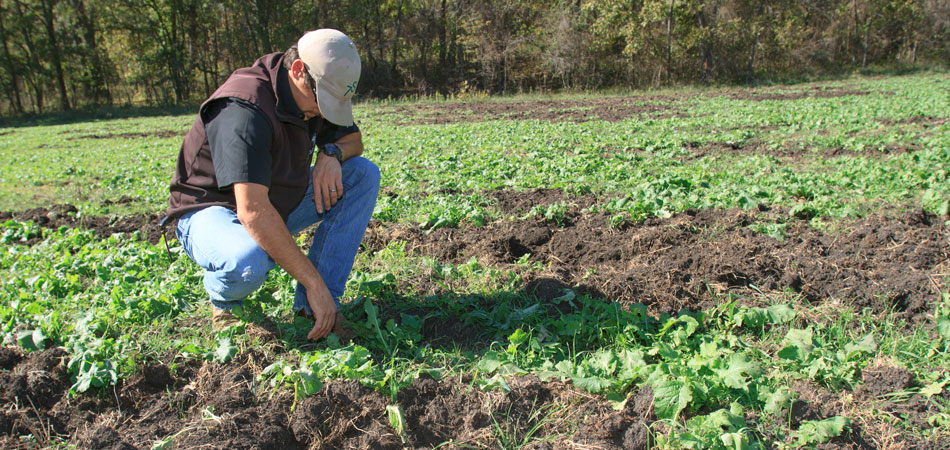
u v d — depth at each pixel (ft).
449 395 8.48
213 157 8.46
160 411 8.39
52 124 99.86
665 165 25.89
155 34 129.70
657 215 16.71
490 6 122.62
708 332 10.11
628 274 12.37
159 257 14.62
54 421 8.29
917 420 7.62
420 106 82.64
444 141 38.34
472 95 99.55
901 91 71.97
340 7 128.06
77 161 38.37
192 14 131.75
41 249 16.46
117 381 8.81
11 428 8.13
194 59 137.59
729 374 8.17
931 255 12.70
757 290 11.66
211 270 9.20
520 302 11.44
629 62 115.65
